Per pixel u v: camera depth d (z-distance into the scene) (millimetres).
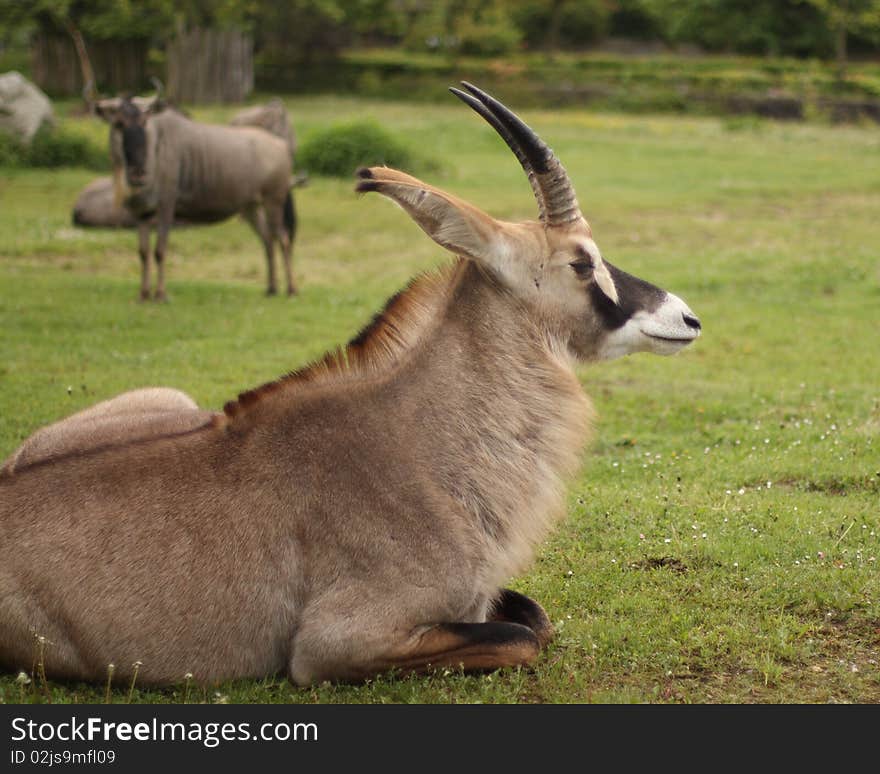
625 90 48125
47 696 4391
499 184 24281
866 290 13914
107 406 5312
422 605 4402
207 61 43938
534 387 4730
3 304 12422
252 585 4426
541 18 60594
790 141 35281
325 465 4496
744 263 15586
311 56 52625
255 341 11336
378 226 19234
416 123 36656
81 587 4395
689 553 5906
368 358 4691
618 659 4816
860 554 5750
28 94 26484
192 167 13391
